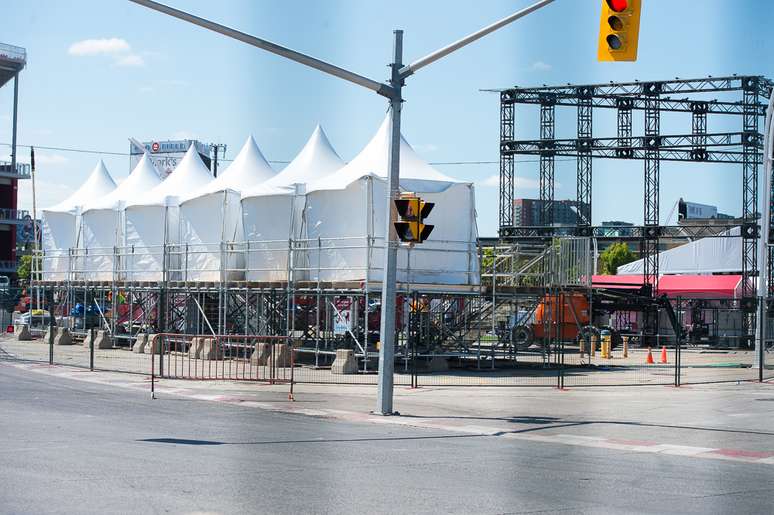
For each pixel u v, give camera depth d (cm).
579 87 5478
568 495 1022
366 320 2734
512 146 5666
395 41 1830
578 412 1961
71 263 4181
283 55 1717
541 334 3638
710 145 5325
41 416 1672
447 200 3044
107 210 4034
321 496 976
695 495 1039
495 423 1762
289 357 2922
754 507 973
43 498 929
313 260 3002
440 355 2914
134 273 3762
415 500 968
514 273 3200
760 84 5181
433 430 1652
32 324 4606
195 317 3644
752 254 5397
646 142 5441
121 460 1188
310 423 1712
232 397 2141
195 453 1269
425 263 2983
